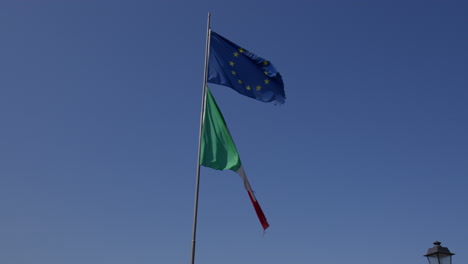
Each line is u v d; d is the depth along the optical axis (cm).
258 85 2272
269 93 2275
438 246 1564
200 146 2045
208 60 2238
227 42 2306
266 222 2084
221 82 2219
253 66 2294
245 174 2083
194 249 1825
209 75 2220
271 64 2306
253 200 2075
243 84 2255
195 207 1908
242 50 2306
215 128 2109
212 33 2300
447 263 1538
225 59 2272
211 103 2156
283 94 2295
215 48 2283
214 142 2080
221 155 2062
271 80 2289
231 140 2098
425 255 1597
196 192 1939
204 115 2119
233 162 2052
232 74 2252
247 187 2073
